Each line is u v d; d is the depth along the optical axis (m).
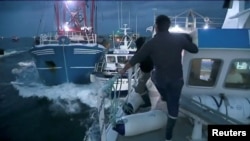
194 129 4.00
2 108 26.28
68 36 29.56
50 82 29.52
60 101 26.64
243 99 4.29
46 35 29.39
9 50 106.00
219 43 4.07
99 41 32.84
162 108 4.71
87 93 27.09
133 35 31.62
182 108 4.10
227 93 4.53
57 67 28.42
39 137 19.27
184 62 4.36
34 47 28.39
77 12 31.98
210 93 4.55
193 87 4.54
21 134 19.88
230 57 4.25
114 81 3.54
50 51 27.58
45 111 24.92
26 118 23.38
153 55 3.50
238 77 4.43
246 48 4.04
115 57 25.80
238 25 6.04
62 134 19.62
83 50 27.33
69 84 28.83
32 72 46.91
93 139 4.32
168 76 3.47
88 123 21.34
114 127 4.08
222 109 4.11
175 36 3.50
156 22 3.54
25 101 28.19
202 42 4.10
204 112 3.82
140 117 4.24
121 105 5.05
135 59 3.53
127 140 4.12
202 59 4.33
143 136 4.24
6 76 43.59
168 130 3.72
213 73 4.44
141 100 5.30
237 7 6.69
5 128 21.08
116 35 32.28
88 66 27.97
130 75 5.93
